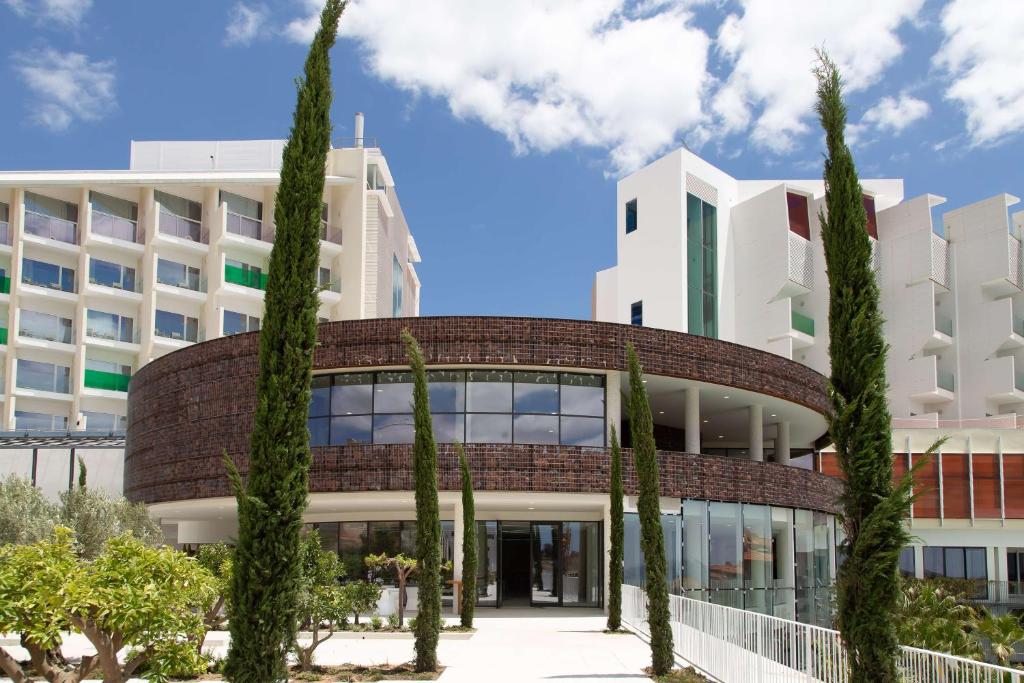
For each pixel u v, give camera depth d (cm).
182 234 5003
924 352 5606
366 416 2591
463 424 2564
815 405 3183
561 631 2194
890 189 5819
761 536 2891
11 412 4716
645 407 1650
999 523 4303
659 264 4862
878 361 1060
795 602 2983
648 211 4984
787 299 4816
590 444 2606
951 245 5638
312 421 2628
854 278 1094
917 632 2195
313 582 1521
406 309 6322
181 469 2805
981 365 5416
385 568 2800
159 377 3005
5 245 4759
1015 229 5756
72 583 948
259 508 1036
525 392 2602
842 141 1136
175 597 1014
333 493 2523
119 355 5003
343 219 5078
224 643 1834
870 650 991
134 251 4953
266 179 4941
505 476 2503
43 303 4881
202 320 5031
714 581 2709
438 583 1584
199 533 3891
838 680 1039
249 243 4972
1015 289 5494
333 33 1205
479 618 2520
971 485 4322
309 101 1169
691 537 2677
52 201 4931
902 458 4356
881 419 1048
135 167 5359
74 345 4888
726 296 5003
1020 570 4384
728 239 5088
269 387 1073
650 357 2650
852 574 1016
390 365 2566
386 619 2484
